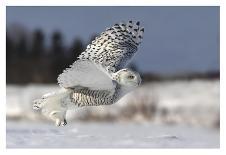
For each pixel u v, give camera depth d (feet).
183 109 65.10
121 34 34.99
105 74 30.81
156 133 47.65
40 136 41.14
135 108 64.69
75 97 33.40
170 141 39.75
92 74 30.96
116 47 34.71
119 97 33.60
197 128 56.44
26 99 69.92
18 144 37.19
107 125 57.47
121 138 40.96
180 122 61.41
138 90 70.38
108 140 39.47
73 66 30.45
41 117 63.00
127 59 34.73
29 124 57.47
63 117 34.42
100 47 34.35
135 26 35.14
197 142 40.60
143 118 63.26
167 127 56.85
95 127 54.13
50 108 34.19
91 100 33.27
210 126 58.90
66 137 40.70
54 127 52.75
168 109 65.21
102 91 33.04
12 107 66.95
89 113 61.77
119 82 33.30
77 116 60.70
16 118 63.36
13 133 43.32
